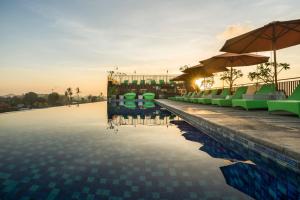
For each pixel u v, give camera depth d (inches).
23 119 318.3
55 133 199.0
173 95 1296.8
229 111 286.7
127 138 175.3
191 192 75.4
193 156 121.9
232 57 401.4
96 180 86.8
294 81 331.3
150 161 112.2
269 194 72.3
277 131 126.5
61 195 73.5
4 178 89.2
